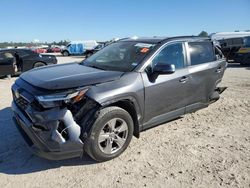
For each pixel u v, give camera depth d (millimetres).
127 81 3945
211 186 3359
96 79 3746
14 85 4238
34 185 3355
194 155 4125
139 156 4059
